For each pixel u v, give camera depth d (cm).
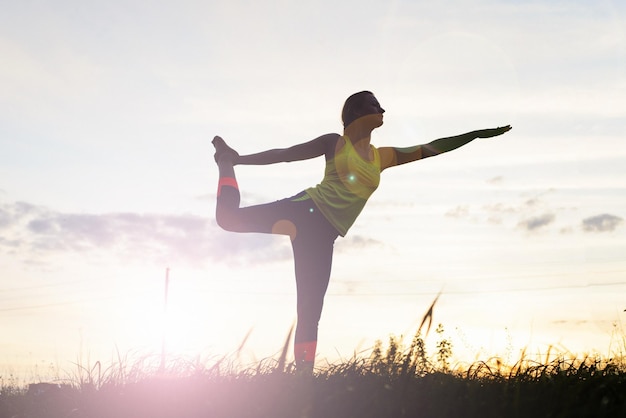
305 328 441
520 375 371
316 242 448
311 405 349
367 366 393
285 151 460
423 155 485
